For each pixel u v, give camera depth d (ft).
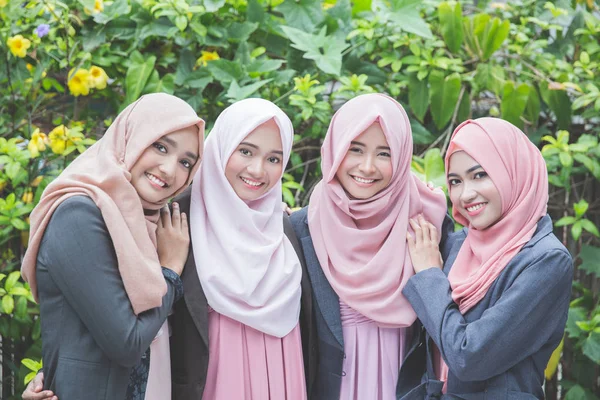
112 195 6.57
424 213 7.97
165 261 7.12
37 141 9.73
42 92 10.76
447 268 7.56
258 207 7.59
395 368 7.74
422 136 10.78
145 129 6.70
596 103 10.31
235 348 7.30
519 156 7.06
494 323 6.63
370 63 10.91
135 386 6.82
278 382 7.40
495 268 6.94
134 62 10.47
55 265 6.36
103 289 6.34
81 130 10.28
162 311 6.68
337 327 7.66
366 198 7.67
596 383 10.76
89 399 6.41
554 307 6.80
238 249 7.25
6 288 9.48
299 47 10.28
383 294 7.57
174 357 7.39
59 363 6.46
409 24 10.39
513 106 10.58
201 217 7.43
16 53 10.05
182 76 10.51
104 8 10.50
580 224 10.24
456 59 10.84
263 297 7.25
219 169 7.42
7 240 10.19
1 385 10.48
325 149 7.83
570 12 11.82
